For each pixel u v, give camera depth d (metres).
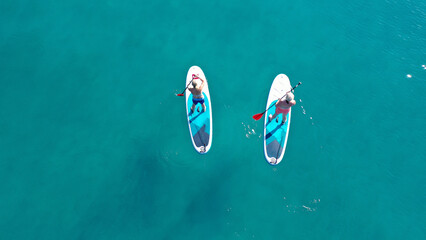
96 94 11.99
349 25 13.76
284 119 11.47
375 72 12.84
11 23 13.05
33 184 10.48
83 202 10.37
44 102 11.75
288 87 12.27
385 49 13.30
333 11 14.05
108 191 10.55
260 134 11.55
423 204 10.75
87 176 10.70
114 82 12.23
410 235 10.34
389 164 11.27
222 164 11.14
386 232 10.38
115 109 11.78
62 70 12.32
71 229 10.03
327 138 11.59
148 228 10.19
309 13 13.95
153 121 11.63
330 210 10.63
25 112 11.52
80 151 11.04
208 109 11.76
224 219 10.41
